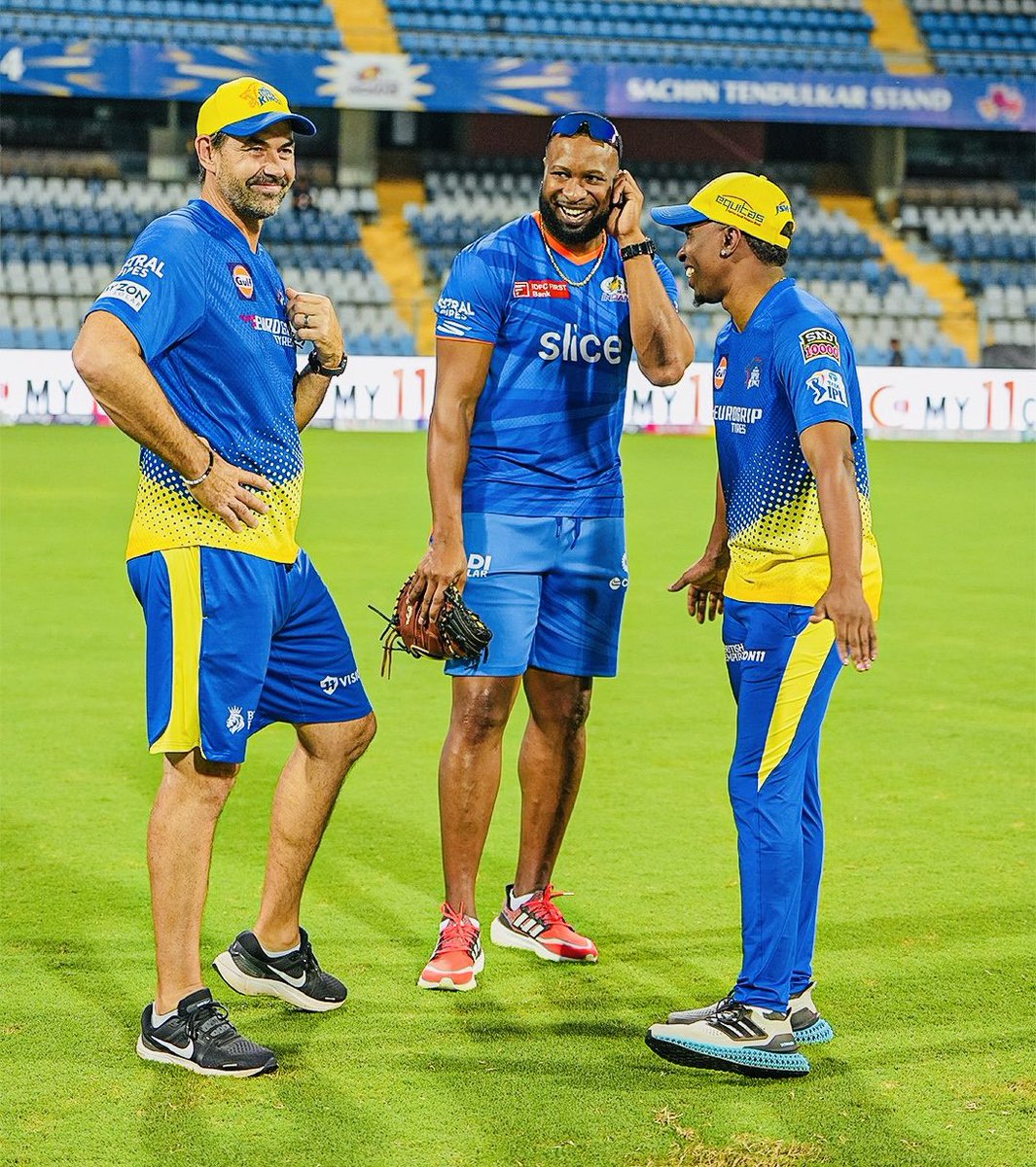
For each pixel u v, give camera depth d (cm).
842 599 315
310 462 1639
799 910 338
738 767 340
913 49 2667
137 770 566
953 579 1033
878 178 2741
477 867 393
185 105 2684
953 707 685
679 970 387
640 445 1942
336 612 361
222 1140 292
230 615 331
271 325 342
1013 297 2583
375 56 2400
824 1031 343
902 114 2511
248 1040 327
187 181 2655
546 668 407
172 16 2564
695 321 2373
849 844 489
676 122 2781
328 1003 362
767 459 336
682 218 346
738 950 400
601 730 638
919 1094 316
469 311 388
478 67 2422
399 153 2778
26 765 569
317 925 416
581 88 2441
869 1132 298
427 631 383
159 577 331
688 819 515
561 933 397
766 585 337
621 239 386
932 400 2055
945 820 516
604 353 400
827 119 2495
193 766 334
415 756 596
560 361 394
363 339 2338
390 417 1997
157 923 329
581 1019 357
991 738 630
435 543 385
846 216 2744
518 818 527
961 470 1717
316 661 356
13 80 2306
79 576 972
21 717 642
